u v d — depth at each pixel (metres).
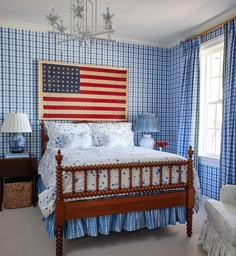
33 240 2.51
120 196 2.43
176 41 4.52
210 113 3.95
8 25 3.70
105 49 4.30
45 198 2.29
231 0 2.98
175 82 4.57
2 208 3.42
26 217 3.11
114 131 3.98
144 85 4.59
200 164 3.98
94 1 2.99
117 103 4.39
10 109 3.76
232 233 1.88
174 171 2.62
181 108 4.16
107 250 2.34
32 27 3.82
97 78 4.24
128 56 4.46
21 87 3.81
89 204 2.30
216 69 3.85
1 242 2.46
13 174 3.41
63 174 2.26
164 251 2.32
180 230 2.77
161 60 4.71
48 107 3.95
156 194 2.54
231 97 3.17
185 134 4.07
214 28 3.62
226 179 3.20
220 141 3.54
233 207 2.22
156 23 3.71
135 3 3.06
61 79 4.01
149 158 2.62
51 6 3.14
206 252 2.29
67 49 4.05
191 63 3.99
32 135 3.89
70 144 3.52
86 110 4.18
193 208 2.67
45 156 3.48
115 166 2.38
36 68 3.89
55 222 2.26
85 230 2.35
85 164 2.37
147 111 4.62
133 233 2.69
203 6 3.14
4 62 3.71
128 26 3.84
